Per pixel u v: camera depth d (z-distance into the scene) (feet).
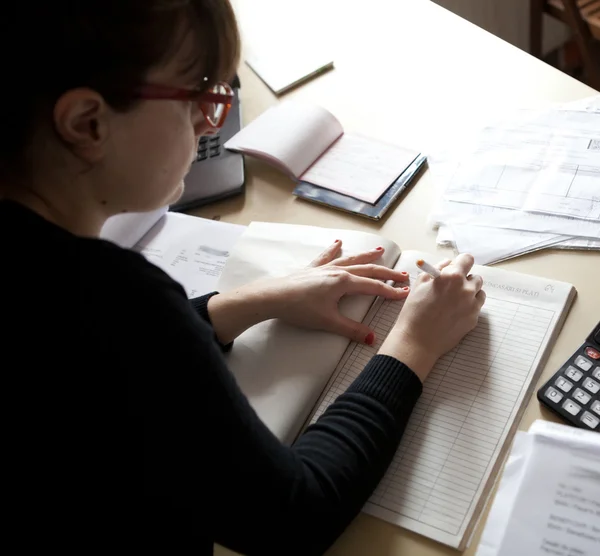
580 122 3.01
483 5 6.23
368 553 1.88
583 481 1.82
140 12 1.41
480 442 2.02
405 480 1.99
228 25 1.65
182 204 3.15
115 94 1.50
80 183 1.69
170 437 1.56
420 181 3.03
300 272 2.55
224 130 3.39
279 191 3.17
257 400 2.29
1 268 1.47
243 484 1.67
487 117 3.21
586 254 2.52
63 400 1.50
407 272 2.60
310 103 3.48
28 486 1.57
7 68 1.39
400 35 3.90
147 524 1.70
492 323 2.31
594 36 5.11
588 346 2.15
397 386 2.09
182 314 1.60
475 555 1.81
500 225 2.68
